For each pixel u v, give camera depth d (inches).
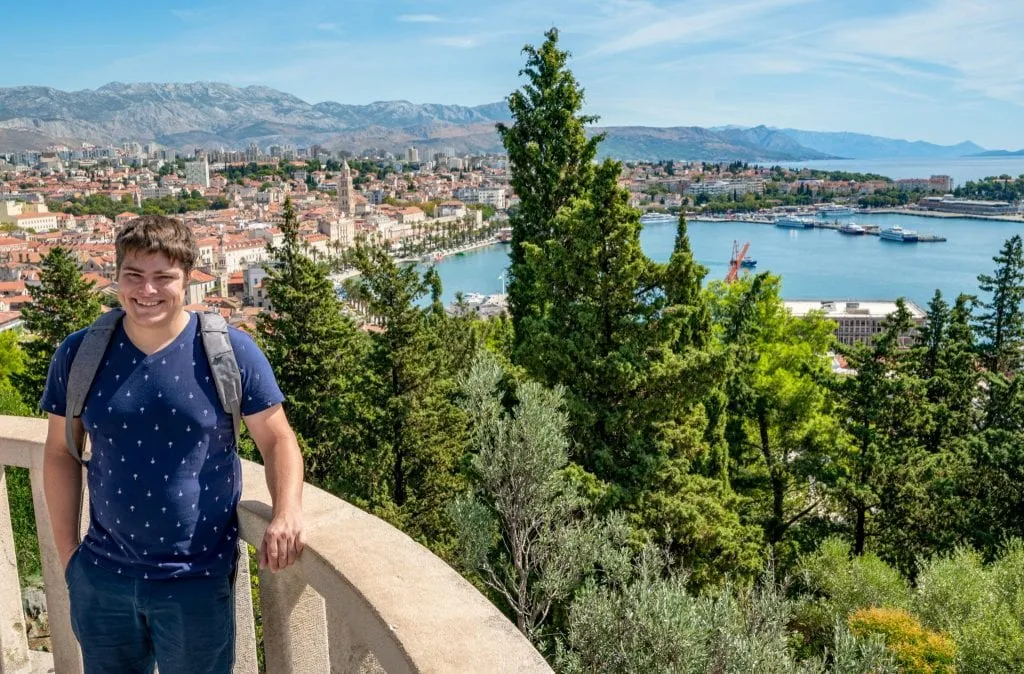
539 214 951.0
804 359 1066.1
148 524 89.3
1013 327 1616.6
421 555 83.3
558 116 927.0
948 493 999.0
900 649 646.5
